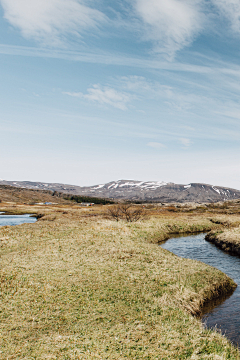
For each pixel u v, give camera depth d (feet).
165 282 47.73
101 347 26.11
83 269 52.39
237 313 40.40
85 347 25.98
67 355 24.50
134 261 60.64
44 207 406.41
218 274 57.00
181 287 45.93
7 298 37.65
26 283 43.34
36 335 28.19
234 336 32.86
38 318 32.27
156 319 33.06
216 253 87.04
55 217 183.01
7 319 31.68
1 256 61.72
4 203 495.00
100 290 42.04
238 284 55.06
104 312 34.53
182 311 36.65
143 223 138.21
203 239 119.96
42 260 57.93
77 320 32.07
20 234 91.40
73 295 39.65
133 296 40.32
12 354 24.45
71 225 118.21
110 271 51.96
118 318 32.94
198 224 158.10
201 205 455.63
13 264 54.08
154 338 28.43
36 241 80.18
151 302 38.55
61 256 62.08
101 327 30.35
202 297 45.57
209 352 26.61
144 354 25.32
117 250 70.33
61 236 88.48
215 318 38.81
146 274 51.29
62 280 45.65
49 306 35.70
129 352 25.52
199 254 85.30
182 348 26.78
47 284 43.34
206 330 32.09
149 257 65.57
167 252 77.61
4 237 82.99
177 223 154.30
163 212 292.40
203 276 54.24
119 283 45.60
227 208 393.91
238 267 68.64
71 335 28.25
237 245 88.22
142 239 99.30
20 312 33.68
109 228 107.86
